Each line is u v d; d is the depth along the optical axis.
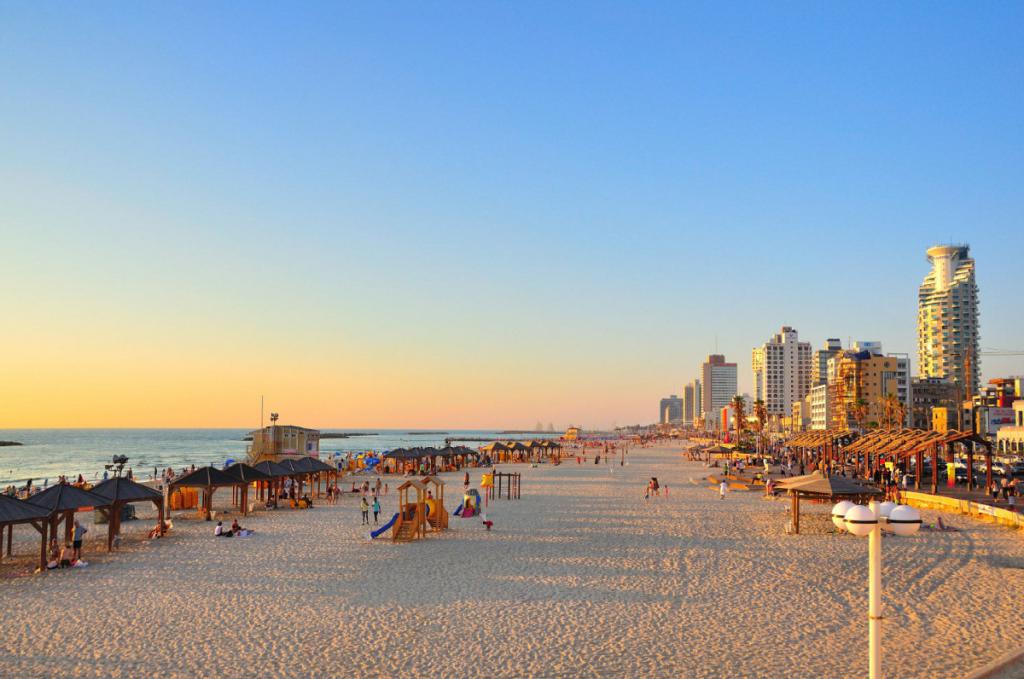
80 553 33.53
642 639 21.12
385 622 22.91
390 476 90.56
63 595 26.52
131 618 23.41
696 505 56.22
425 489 43.25
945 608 24.30
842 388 197.50
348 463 100.19
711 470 106.19
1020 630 21.70
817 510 52.88
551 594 26.55
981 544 35.72
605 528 43.34
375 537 39.25
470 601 25.53
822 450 100.44
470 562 32.66
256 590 27.27
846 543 37.31
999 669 16.39
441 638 21.27
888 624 22.52
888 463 81.50
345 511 52.59
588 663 19.11
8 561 33.12
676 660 19.31
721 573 30.14
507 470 105.12
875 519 11.59
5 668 18.75
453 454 100.62
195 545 37.31
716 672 18.42
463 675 18.27
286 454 81.56
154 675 18.28
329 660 19.38
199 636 21.47
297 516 49.53
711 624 22.62
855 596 26.12
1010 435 120.44
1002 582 27.92
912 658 19.30
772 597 26.05
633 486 75.88
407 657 19.59
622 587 27.64
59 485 33.94
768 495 63.22
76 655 19.77
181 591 27.12
